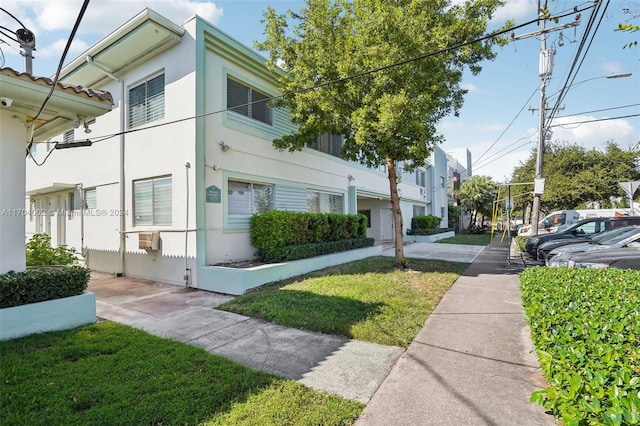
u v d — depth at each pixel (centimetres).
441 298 654
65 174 1165
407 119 738
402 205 2150
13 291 436
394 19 721
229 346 420
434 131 877
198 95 772
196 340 440
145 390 302
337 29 840
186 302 643
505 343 427
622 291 361
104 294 713
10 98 456
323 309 555
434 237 2178
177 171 805
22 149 503
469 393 305
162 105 853
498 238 2412
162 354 381
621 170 2333
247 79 928
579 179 2425
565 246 905
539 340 296
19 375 328
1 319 421
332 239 1126
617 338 231
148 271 866
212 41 812
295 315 525
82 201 1074
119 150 941
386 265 1027
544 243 1080
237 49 868
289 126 1091
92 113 541
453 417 268
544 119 1328
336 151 1429
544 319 288
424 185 2655
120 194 933
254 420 262
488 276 888
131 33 790
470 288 743
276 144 962
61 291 483
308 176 1198
